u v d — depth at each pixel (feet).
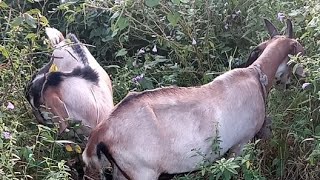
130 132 4.35
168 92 4.58
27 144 5.11
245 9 6.21
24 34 5.92
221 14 6.21
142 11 6.07
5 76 5.38
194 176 4.77
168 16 5.76
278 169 5.21
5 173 4.51
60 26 6.95
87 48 6.45
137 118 4.38
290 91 5.38
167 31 6.41
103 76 5.54
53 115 5.16
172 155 4.48
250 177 4.71
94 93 5.25
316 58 5.27
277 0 6.00
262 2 6.04
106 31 6.61
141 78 5.81
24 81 5.57
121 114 4.39
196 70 6.12
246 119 4.82
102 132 4.38
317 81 5.09
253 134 4.96
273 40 5.21
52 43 5.59
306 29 5.44
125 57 6.29
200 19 6.17
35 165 4.78
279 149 5.25
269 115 5.28
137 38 6.54
